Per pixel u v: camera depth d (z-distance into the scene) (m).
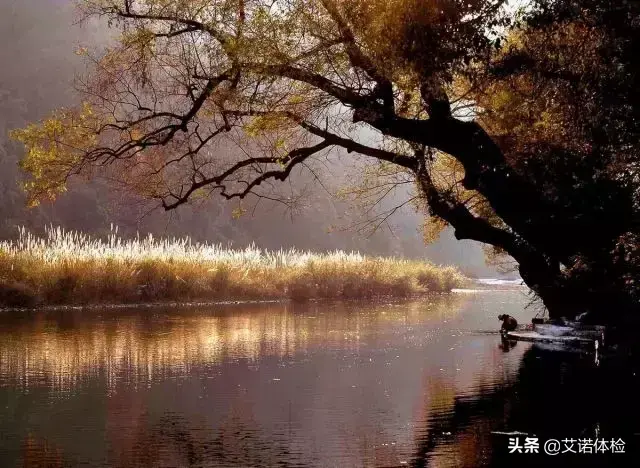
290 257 32.78
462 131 12.48
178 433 7.39
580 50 11.45
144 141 14.15
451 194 14.67
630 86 10.88
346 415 8.18
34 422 7.82
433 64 11.11
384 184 17.12
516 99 13.17
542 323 14.77
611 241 12.15
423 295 32.62
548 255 13.13
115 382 10.02
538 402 8.80
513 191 12.47
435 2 10.85
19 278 22.12
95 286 23.00
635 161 11.38
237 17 12.95
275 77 12.79
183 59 13.62
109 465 6.31
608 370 11.12
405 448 6.85
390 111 12.67
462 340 14.89
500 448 6.88
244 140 15.11
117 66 14.30
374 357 12.45
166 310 21.75
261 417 8.03
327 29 12.72
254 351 13.03
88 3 14.12
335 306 24.86
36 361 11.68
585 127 11.58
